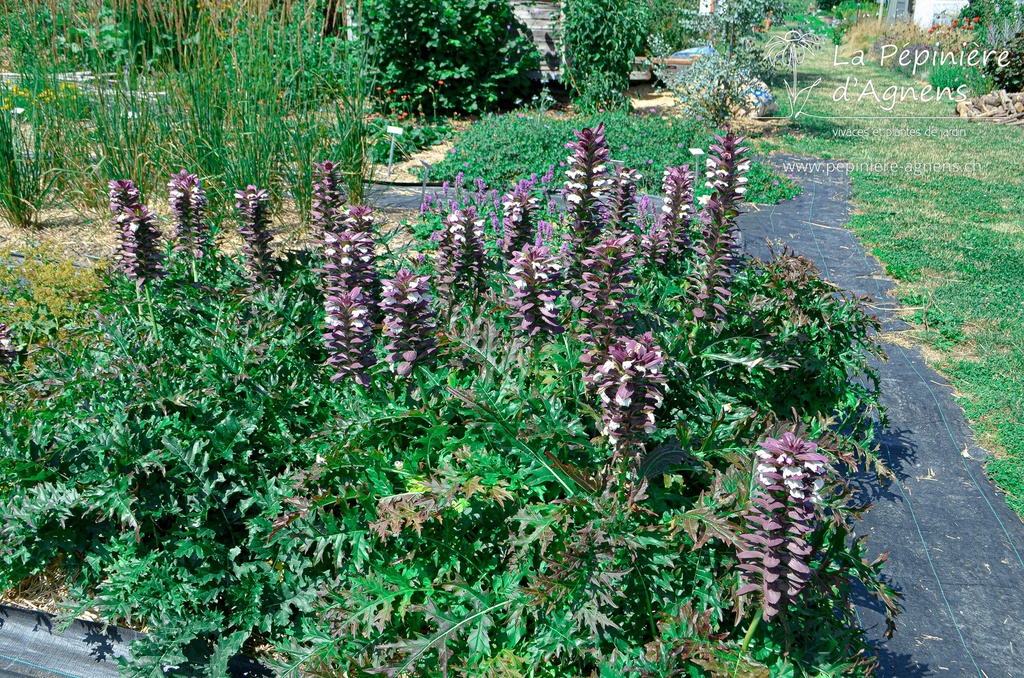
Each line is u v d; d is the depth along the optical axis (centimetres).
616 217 472
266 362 396
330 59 850
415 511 299
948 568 418
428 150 1126
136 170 735
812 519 265
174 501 339
